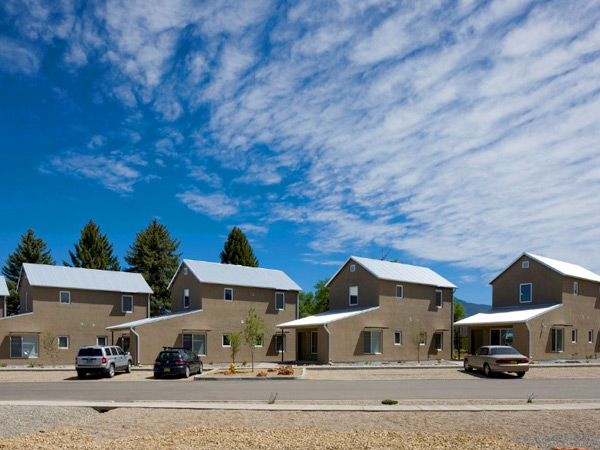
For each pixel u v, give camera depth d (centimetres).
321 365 3738
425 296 4606
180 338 4191
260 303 4675
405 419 1508
